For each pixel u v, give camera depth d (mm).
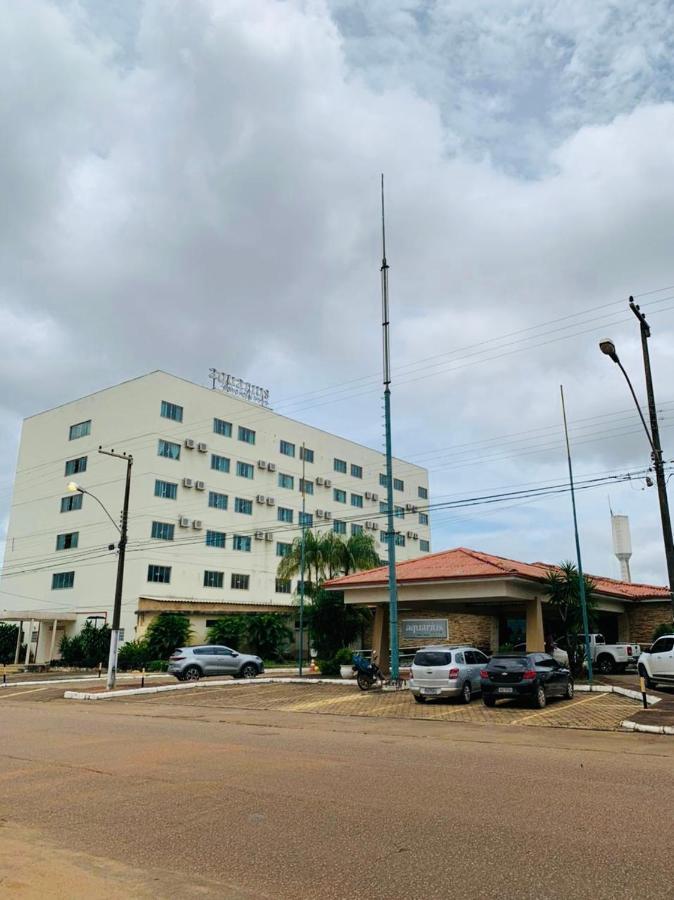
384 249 27703
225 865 5582
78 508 53375
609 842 6082
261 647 48469
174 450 52562
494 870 5383
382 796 7957
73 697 25953
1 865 5613
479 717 17344
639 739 13438
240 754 11312
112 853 5922
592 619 29875
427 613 41281
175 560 51000
